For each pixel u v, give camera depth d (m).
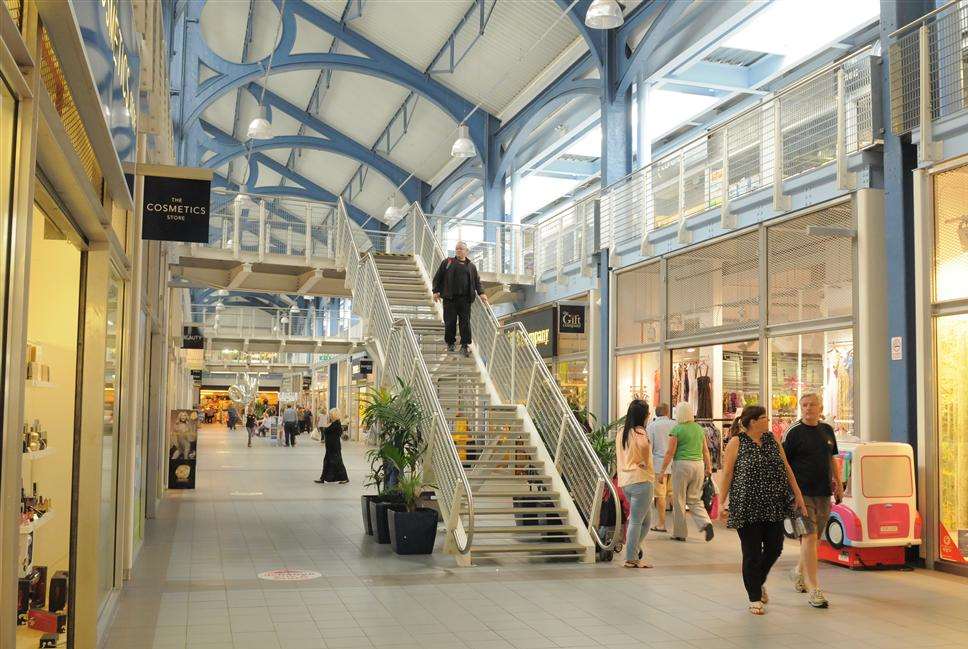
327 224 18.58
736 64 19.92
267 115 31.08
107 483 5.99
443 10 21.86
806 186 11.15
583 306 16.58
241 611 6.69
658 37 17.92
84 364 5.38
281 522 11.96
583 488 10.08
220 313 32.84
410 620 6.50
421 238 17.91
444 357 14.05
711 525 10.59
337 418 18.47
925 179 9.34
